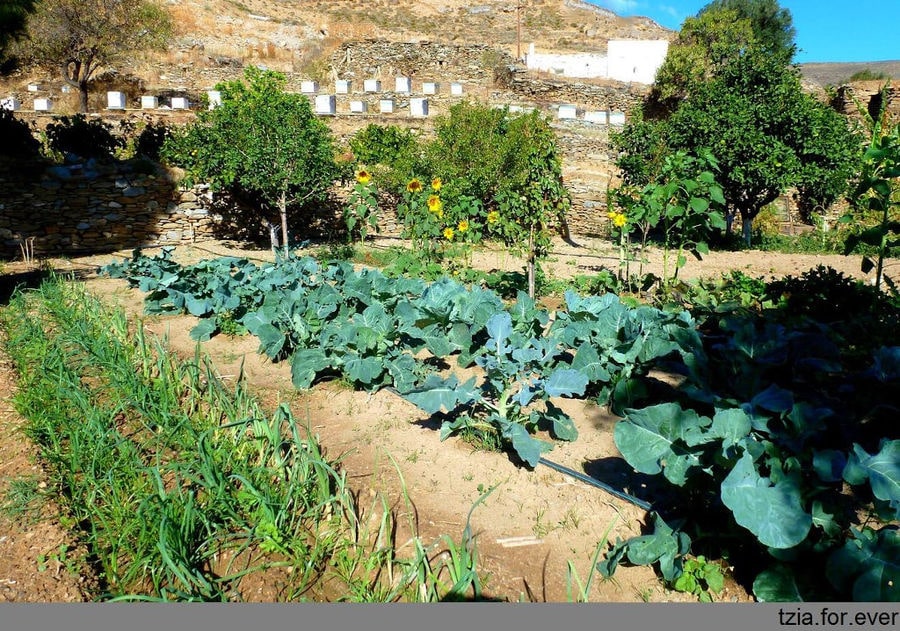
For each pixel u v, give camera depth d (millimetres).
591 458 3801
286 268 7367
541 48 42469
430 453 3803
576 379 3850
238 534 2830
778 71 16844
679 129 17125
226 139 12109
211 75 27891
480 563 2809
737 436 2658
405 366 4789
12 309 6965
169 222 13594
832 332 5852
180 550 2605
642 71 31844
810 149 16422
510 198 9164
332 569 2770
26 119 19266
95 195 12836
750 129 16188
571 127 22000
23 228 12273
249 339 6309
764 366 3732
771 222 20938
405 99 23500
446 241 11156
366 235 15148
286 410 3342
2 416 4012
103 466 3342
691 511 2965
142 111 20641
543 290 8445
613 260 12531
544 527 3076
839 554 2381
